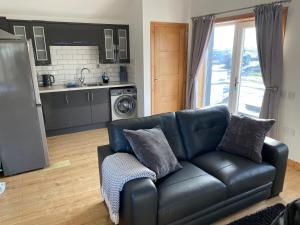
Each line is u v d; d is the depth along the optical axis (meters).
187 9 4.56
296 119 3.03
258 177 2.15
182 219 1.85
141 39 4.31
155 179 1.85
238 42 3.80
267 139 2.44
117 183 1.72
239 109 4.03
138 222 1.64
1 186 2.69
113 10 4.56
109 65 5.06
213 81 4.55
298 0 2.80
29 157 3.02
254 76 3.66
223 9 3.86
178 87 4.93
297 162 3.09
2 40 2.59
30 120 2.92
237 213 2.25
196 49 4.45
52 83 4.61
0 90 2.67
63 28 4.19
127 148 2.18
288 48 2.99
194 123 2.54
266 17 3.08
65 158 3.46
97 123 4.74
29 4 3.93
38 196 2.55
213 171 2.15
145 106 4.63
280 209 2.26
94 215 2.25
